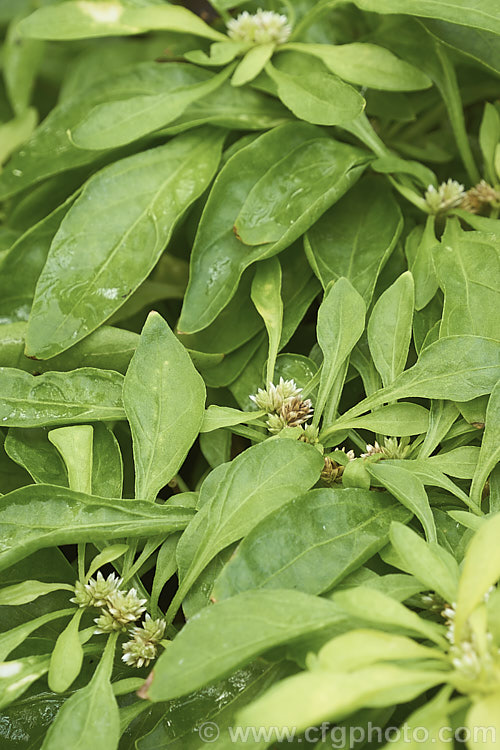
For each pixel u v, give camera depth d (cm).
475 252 50
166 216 51
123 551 47
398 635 44
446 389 48
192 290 50
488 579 43
